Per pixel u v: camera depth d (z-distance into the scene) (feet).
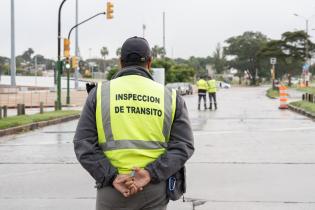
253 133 72.18
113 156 14.64
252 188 35.99
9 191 35.70
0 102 165.68
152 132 14.84
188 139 15.33
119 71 15.64
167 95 15.39
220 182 37.88
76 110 120.67
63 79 444.55
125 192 14.17
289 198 33.27
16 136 71.51
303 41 416.26
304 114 110.52
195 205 31.55
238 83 609.01
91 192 35.17
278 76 549.95
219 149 55.11
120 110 14.87
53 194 34.71
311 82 530.68
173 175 15.05
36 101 172.14
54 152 54.29
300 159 48.11
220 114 113.91
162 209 14.96
